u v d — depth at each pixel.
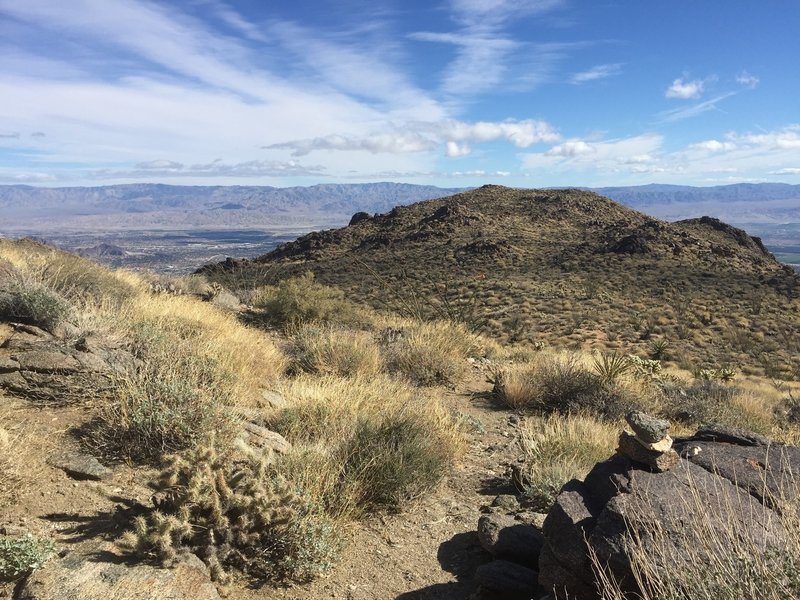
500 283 56.62
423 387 9.14
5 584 2.81
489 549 3.89
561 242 80.44
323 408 6.05
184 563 3.07
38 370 5.20
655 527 2.76
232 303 14.56
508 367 10.26
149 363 5.55
